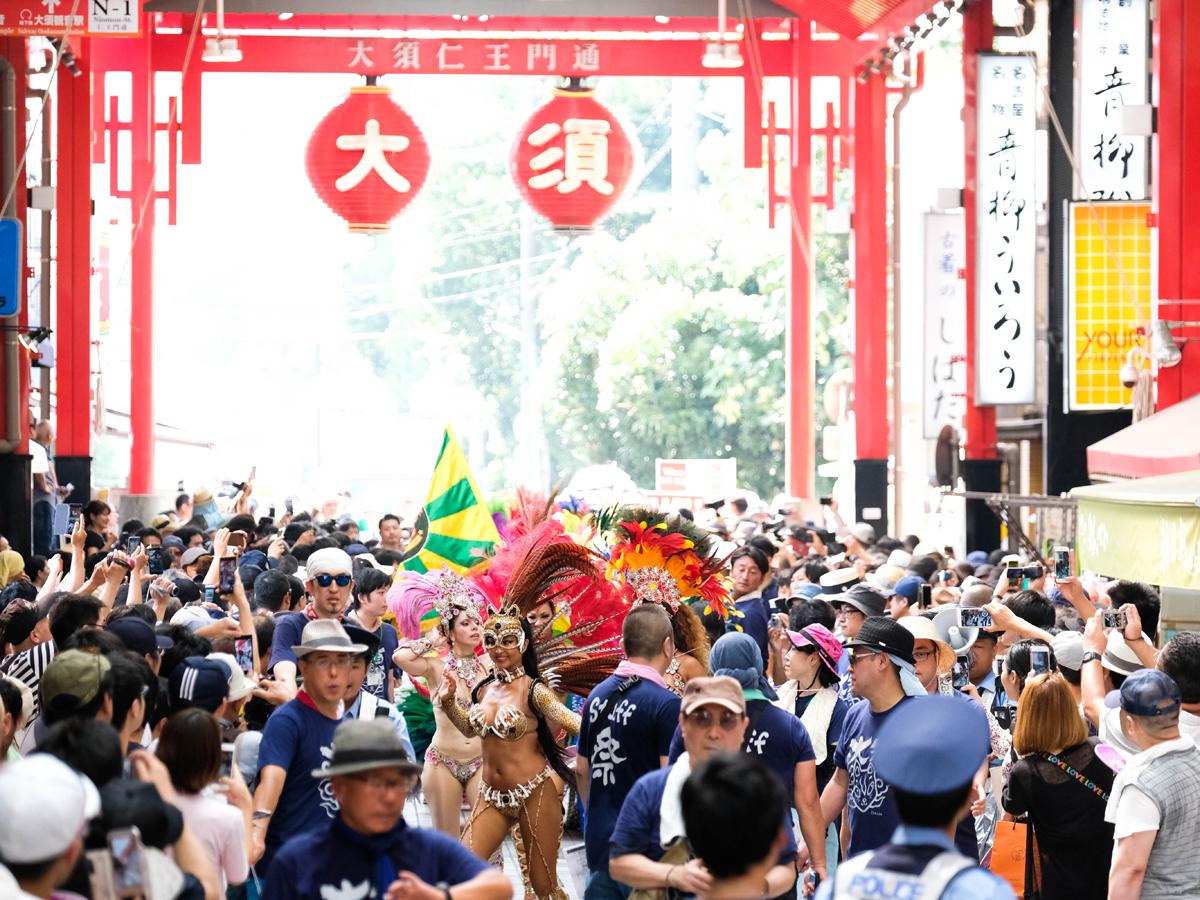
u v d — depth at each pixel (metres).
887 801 22.72
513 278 159.25
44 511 69.25
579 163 63.62
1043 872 22.33
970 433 68.31
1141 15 56.66
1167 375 49.84
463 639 30.33
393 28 75.00
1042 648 25.69
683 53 75.38
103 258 96.75
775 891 19.12
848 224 77.56
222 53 65.00
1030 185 63.09
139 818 15.55
